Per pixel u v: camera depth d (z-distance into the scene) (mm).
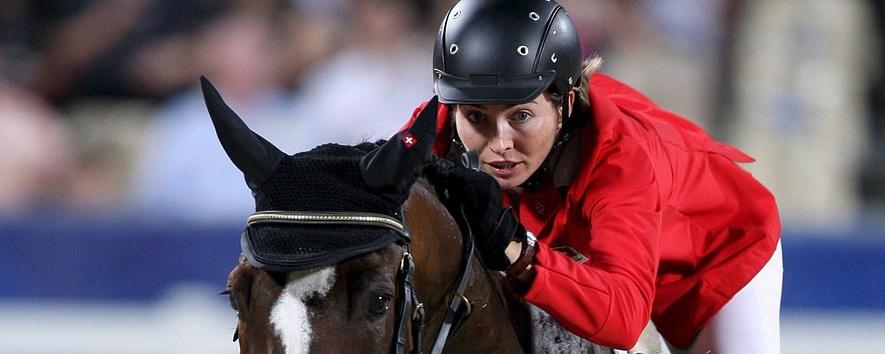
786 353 9531
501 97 4684
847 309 10242
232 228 10086
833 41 12828
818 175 12719
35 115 12711
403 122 12578
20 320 9219
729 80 13008
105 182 12477
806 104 12734
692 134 5824
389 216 3938
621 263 4605
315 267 3766
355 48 12750
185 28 13453
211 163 12039
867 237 10312
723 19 13141
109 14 13602
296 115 12680
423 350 4332
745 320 5629
